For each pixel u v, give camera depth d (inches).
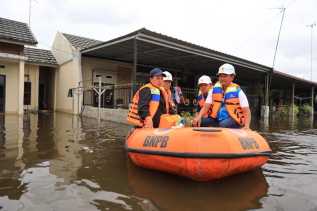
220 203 131.5
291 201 135.7
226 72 199.9
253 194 143.9
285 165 208.5
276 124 577.3
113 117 501.7
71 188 148.3
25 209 122.1
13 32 590.9
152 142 169.3
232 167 151.3
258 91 1036.5
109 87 571.2
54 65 760.3
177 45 505.7
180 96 519.8
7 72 630.5
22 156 215.9
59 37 758.5
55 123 450.3
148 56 651.5
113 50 598.9
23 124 425.7
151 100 205.8
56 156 218.4
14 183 154.4
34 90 747.4
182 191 145.9
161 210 122.7
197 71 877.8
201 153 145.7
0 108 626.2
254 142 171.2
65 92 722.8
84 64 687.7
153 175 172.9
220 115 207.8
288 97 1225.4
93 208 124.1
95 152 235.6
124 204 128.4
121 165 195.0
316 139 352.8
